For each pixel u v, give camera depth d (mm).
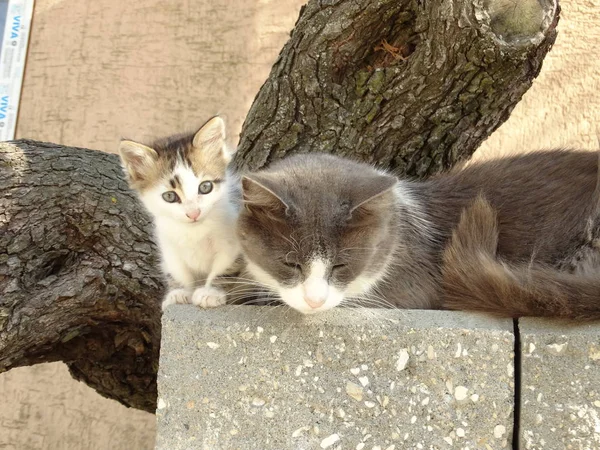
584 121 1272
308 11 1010
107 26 1399
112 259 988
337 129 1002
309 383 785
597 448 758
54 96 1391
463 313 796
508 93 980
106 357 1060
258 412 786
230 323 794
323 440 780
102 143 1362
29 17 1422
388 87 982
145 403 1114
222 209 891
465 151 1015
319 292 797
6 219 958
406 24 983
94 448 1305
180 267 888
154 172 900
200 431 789
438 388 775
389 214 856
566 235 889
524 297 788
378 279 864
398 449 775
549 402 767
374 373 781
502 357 772
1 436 1320
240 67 1354
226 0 1371
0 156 976
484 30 918
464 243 865
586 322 782
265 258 835
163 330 799
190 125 1342
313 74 998
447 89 969
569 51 1282
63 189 985
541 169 941
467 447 771
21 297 956
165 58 1374
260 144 1023
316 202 829
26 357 1003
